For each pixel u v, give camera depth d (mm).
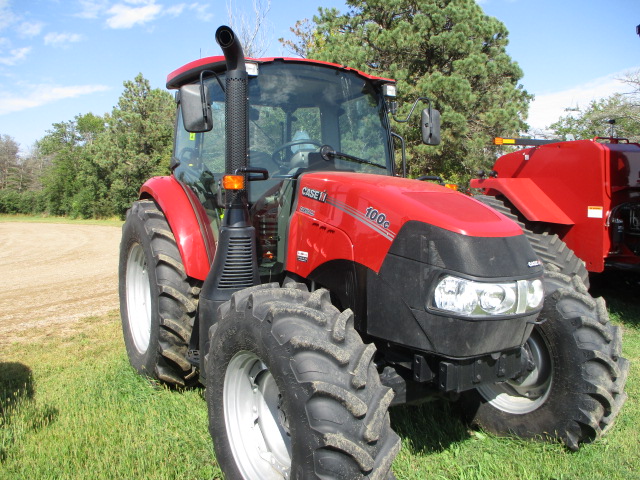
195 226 3703
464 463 2926
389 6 14305
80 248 18531
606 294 6797
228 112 3000
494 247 2439
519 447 3104
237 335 2553
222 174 3543
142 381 4004
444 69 14234
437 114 3635
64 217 50969
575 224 5750
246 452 2672
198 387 3939
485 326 2377
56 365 4617
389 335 2561
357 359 2256
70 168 53594
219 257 3051
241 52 2969
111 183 41625
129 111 37531
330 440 2053
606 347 2949
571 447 2967
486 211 2672
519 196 5977
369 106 3805
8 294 9070
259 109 3410
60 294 8930
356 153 3707
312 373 2170
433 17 13641
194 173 3926
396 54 13898
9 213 57188
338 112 3674
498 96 14609
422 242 2459
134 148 37875
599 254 5535
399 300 2516
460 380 2436
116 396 3762
